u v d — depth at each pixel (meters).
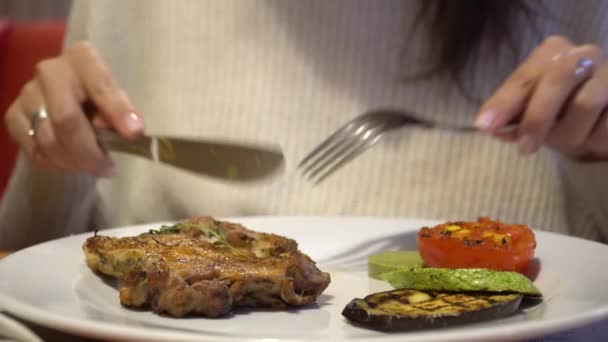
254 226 0.61
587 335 0.43
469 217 0.89
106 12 0.98
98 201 0.94
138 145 0.56
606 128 0.65
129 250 0.47
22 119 0.71
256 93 0.94
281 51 0.94
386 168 0.91
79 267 0.50
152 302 0.44
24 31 1.19
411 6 0.94
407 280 0.48
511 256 0.51
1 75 1.17
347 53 0.93
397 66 0.93
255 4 0.94
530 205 0.90
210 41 0.95
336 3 0.93
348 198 0.89
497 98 0.59
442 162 0.91
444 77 0.93
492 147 0.91
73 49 0.68
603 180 0.70
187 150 0.54
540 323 0.39
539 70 0.61
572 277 0.49
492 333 0.38
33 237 0.84
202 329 0.43
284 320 0.44
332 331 0.43
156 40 0.98
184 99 0.95
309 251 0.58
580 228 0.86
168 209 0.91
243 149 0.53
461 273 0.46
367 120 0.58
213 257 0.47
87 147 0.64
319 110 0.93
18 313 0.41
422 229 0.55
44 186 0.81
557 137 0.65
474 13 0.85
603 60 0.64
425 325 0.42
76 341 0.42
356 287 0.51
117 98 0.61
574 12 0.94
